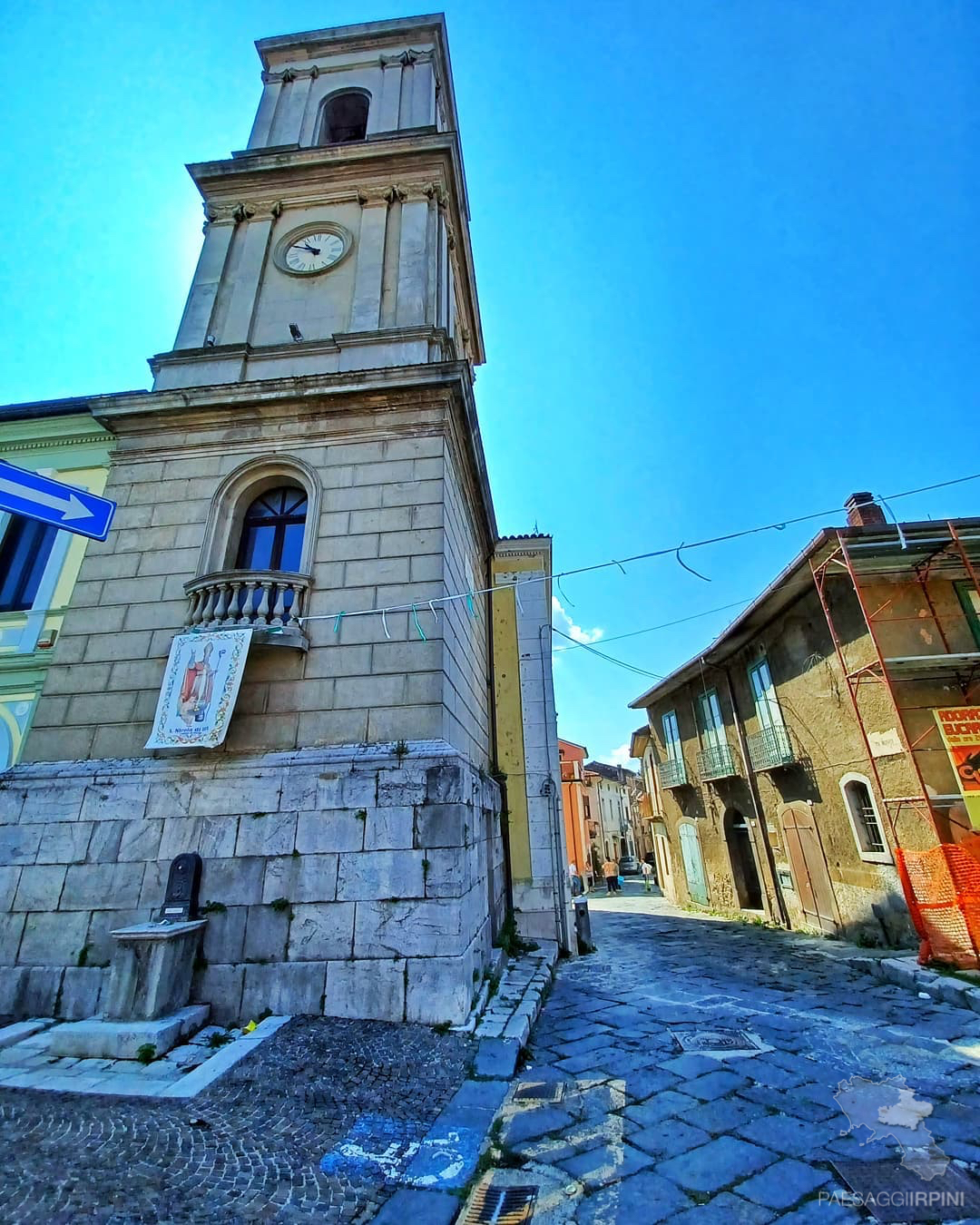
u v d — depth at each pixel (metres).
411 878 5.93
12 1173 3.20
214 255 10.40
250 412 8.38
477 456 9.58
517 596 12.59
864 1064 4.93
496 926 9.10
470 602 9.88
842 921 11.29
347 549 7.52
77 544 8.89
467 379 8.23
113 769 6.70
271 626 6.86
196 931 5.91
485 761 10.39
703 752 17.84
